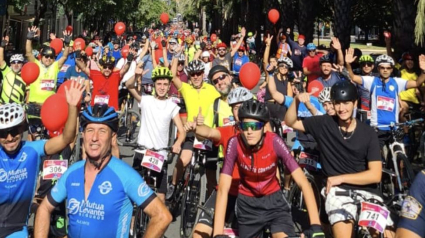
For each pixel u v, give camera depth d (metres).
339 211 3.88
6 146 3.36
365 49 42.69
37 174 3.53
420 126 7.62
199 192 5.80
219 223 3.39
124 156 9.11
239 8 42.38
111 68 8.53
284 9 22.92
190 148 5.76
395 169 5.95
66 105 3.88
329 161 4.17
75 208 2.86
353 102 3.99
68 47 9.00
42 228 2.88
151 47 10.73
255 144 3.46
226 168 3.56
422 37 9.84
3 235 3.39
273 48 20.80
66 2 27.45
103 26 42.66
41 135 7.29
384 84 6.58
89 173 2.90
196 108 5.96
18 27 32.84
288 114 4.28
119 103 10.33
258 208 3.65
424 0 9.62
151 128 5.38
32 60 8.16
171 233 5.55
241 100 4.32
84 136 2.89
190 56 18.94
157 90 5.36
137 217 4.71
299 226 5.47
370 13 26.58
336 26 16.09
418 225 2.51
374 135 4.03
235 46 13.02
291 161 3.48
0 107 3.35
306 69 9.65
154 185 5.35
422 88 8.06
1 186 3.38
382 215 3.74
